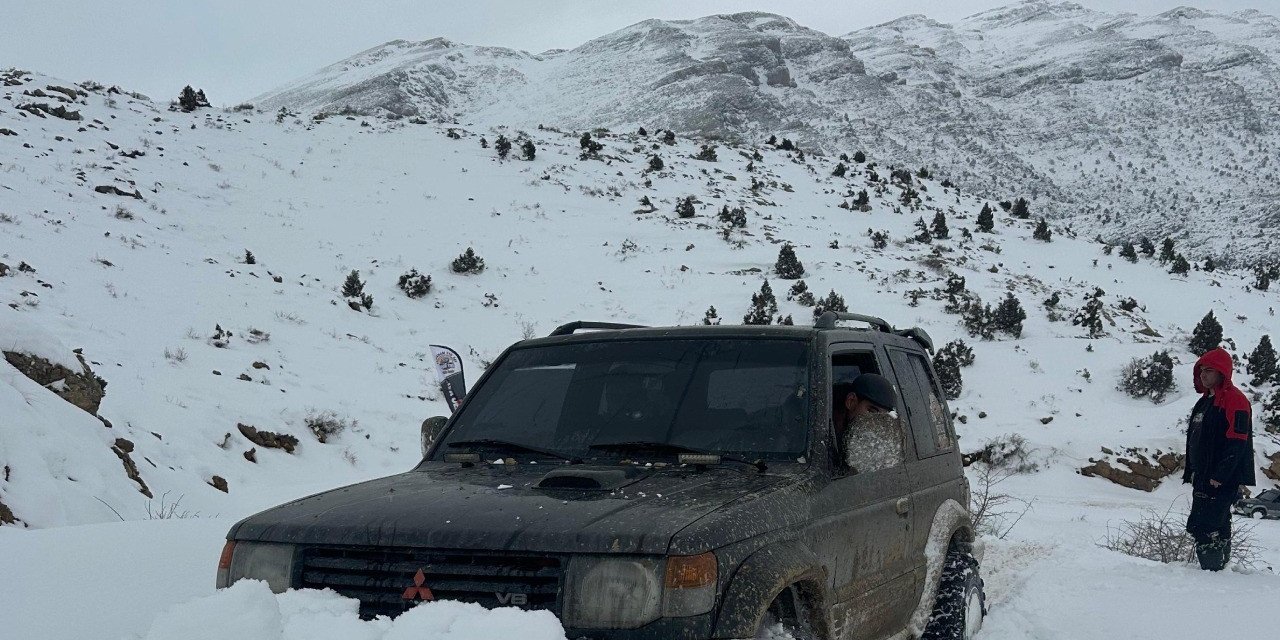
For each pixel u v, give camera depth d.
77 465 9.09
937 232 54.69
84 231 29.19
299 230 39.00
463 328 31.55
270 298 28.02
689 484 3.37
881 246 49.91
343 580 3.07
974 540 5.24
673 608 2.78
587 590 2.83
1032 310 40.75
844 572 3.61
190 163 43.91
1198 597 5.83
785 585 3.01
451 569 2.94
